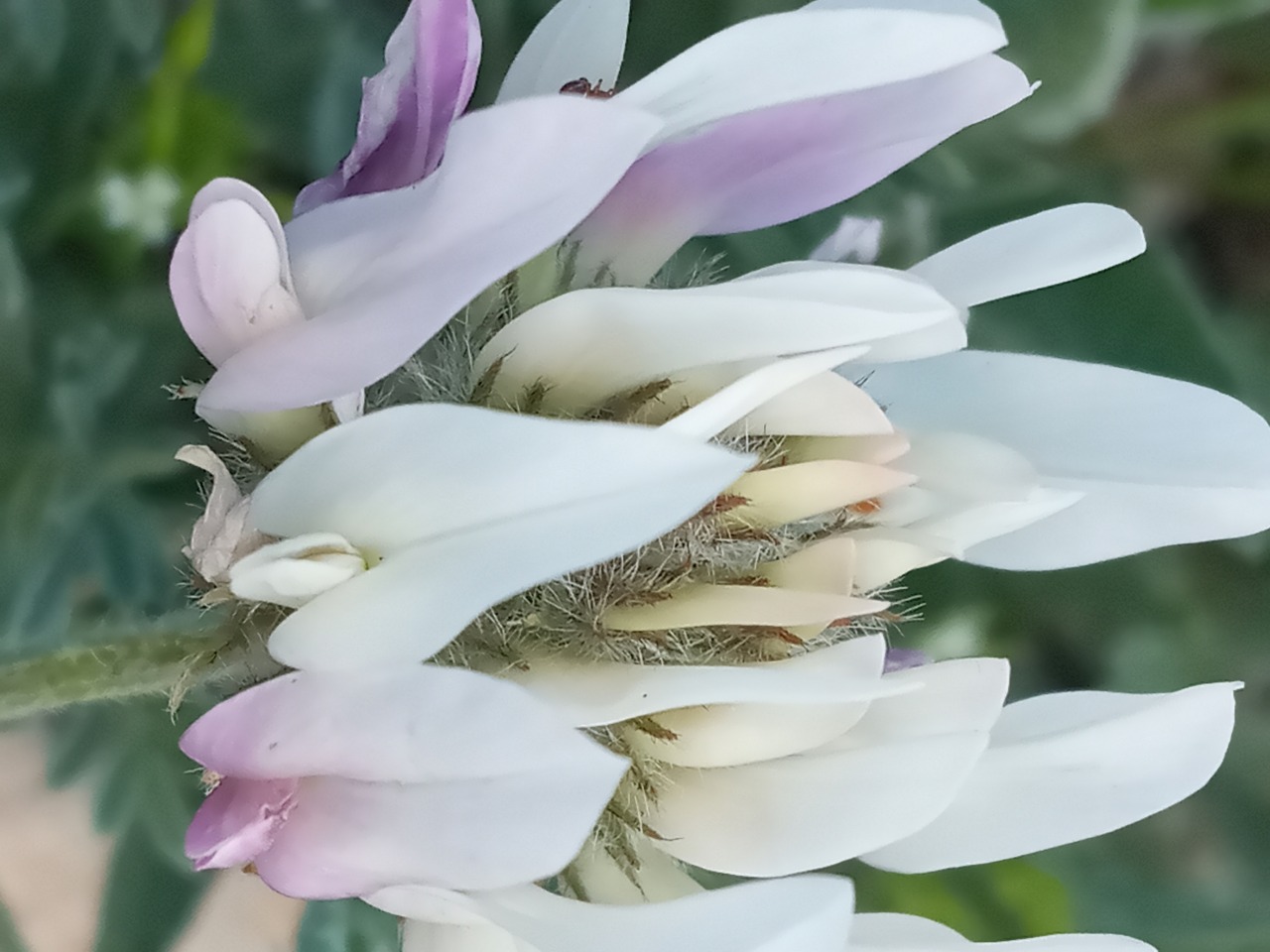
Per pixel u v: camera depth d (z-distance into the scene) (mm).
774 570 80
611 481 70
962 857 83
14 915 116
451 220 72
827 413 79
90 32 103
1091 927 134
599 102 71
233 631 82
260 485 74
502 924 74
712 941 73
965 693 82
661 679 77
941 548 81
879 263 115
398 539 73
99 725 108
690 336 77
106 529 104
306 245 76
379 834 73
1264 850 143
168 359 105
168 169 102
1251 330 146
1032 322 117
